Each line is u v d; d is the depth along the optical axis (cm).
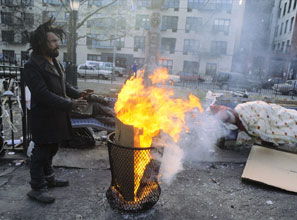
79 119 394
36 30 223
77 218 224
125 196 230
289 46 2886
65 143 385
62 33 242
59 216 226
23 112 332
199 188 294
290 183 299
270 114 404
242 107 418
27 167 320
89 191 272
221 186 302
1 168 315
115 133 229
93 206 244
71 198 256
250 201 270
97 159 354
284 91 1838
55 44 225
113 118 406
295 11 2830
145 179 229
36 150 241
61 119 242
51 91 229
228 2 3312
